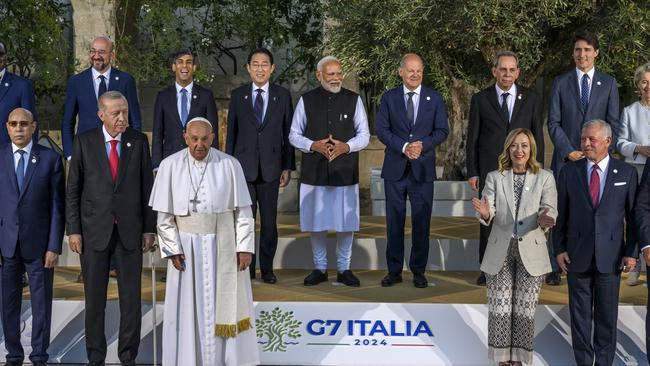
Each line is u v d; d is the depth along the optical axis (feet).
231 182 17.79
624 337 19.49
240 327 17.75
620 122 21.22
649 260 17.62
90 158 18.21
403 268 24.38
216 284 17.57
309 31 41.65
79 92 21.71
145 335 19.86
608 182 18.06
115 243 18.29
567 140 20.90
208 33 40.55
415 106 21.81
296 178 33.96
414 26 29.25
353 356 19.63
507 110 21.48
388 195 21.97
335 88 21.90
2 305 18.54
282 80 41.55
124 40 35.68
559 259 18.49
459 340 19.65
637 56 29.89
